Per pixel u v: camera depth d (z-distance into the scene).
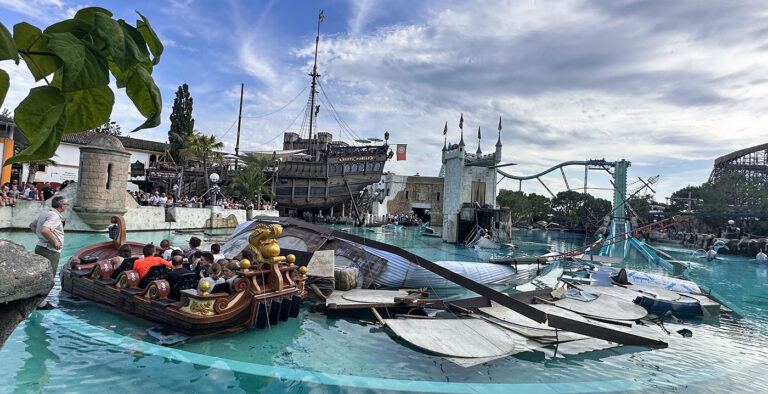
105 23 1.05
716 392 6.50
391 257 13.34
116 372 5.77
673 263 24.91
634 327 10.09
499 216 36.31
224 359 6.56
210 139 43.84
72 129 1.34
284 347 7.45
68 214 21.09
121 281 8.40
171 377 5.77
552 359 7.57
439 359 7.24
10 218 19.56
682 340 9.23
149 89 1.19
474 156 37.03
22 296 1.87
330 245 13.64
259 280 8.58
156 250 10.59
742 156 70.38
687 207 62.62
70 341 6.77
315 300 10.77
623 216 31.47
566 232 78.06
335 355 7.19
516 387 6.21
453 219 35.16
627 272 16.27
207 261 9.79
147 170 45.28
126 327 7.71
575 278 16.19
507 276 16.09
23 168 37.44
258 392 5.57
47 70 1.15
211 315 7.36
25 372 5.57
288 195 48.78
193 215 29.50
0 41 0.94
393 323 8.78
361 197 56.41
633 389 6.44
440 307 10.66
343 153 49.84
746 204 50.56
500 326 9.19
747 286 18.64
